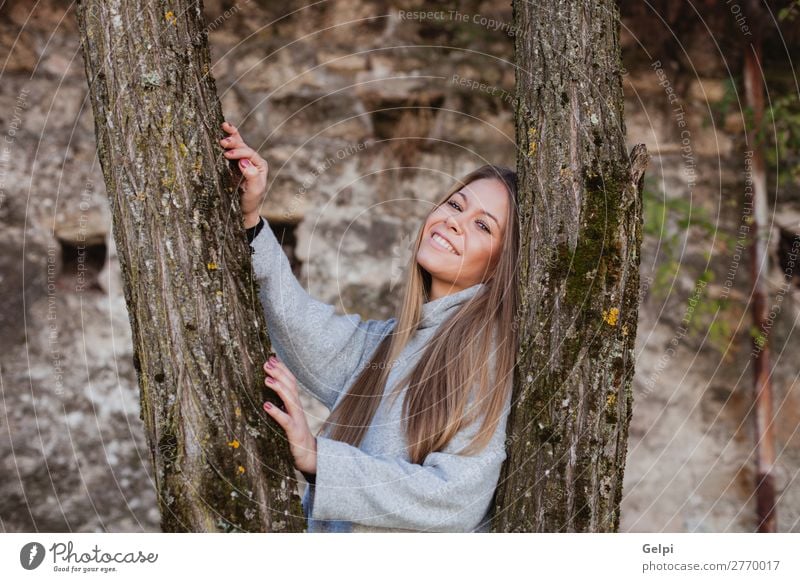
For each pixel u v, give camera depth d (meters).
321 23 2.87
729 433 2.95
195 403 1.36
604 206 1.46
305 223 2.87
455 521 1.53
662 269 2.94
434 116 2.91
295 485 1.45
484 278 1.74
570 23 1.49
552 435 1.45
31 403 2.76
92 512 2.77
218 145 1.45
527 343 1.50
